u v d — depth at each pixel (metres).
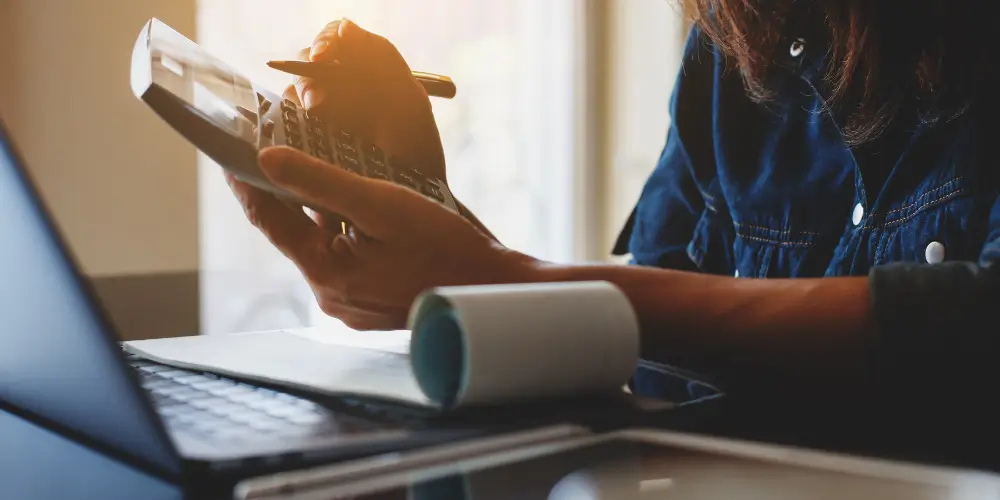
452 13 2.15
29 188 0.29
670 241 0.88
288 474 0.27
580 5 2.46
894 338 0.40
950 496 0.26
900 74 0.67
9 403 0.41
